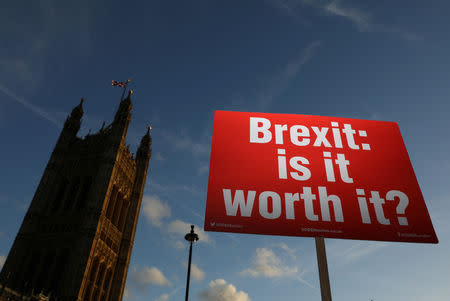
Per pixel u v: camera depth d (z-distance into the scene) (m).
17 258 64.00
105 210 71.38
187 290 23.75
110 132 84.69
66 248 64.62
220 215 9.03
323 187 9.66
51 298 56.31
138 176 89.62
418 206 9.41
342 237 8.75
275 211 9.16
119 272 73.44
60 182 77.62
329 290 7.29
